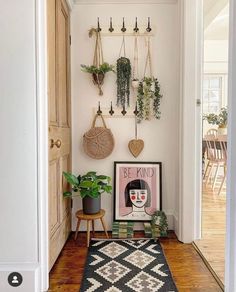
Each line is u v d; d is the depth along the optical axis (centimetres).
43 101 151
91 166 248
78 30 244
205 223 265
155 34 244
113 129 247
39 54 146
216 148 405
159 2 242
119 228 230
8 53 145
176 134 242
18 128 146
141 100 244
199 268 177
